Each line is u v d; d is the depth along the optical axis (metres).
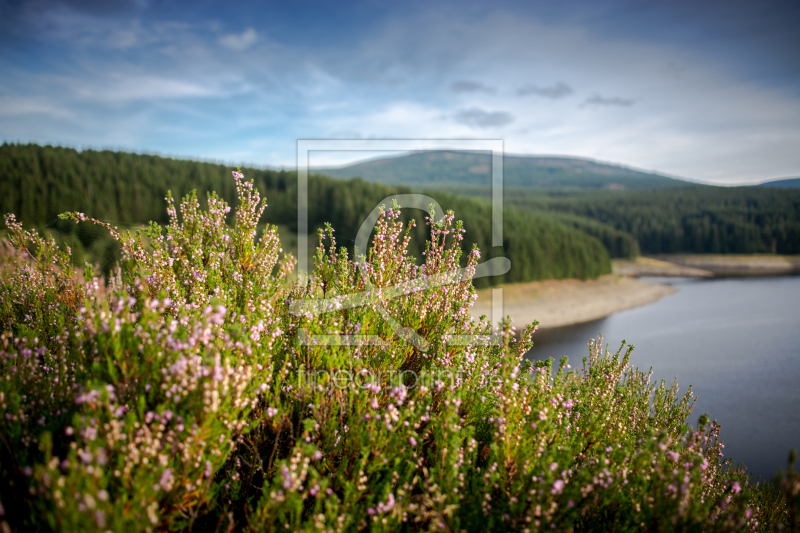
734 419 22.84
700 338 44.00
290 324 3.35
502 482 2.43
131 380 2.16
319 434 2.58
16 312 3.68
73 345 2.51
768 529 3.08
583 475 2.30
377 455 2.33
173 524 2.10
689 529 2.18
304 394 2.71
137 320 2.57
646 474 2.46
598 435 3.06
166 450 2.00
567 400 3.07
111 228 3.48
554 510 2.14
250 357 2.52
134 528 1.74
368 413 2.50
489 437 2.93
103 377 2.13
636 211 137.75
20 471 1.99
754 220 120.88
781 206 135.88
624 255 114.69
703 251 116.81
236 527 2.36
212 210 3.95
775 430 21.14
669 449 2.89
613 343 42.50
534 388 3.08
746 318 53.69
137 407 2.12
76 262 3.77
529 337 3.43
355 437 2.46
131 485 1.91
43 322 3.45
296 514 2.02
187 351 2.15
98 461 1.64
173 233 3.71
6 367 2.33
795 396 26.69
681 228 120.25
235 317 2.87
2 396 2.04
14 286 3.71
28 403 2.35
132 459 1.89
